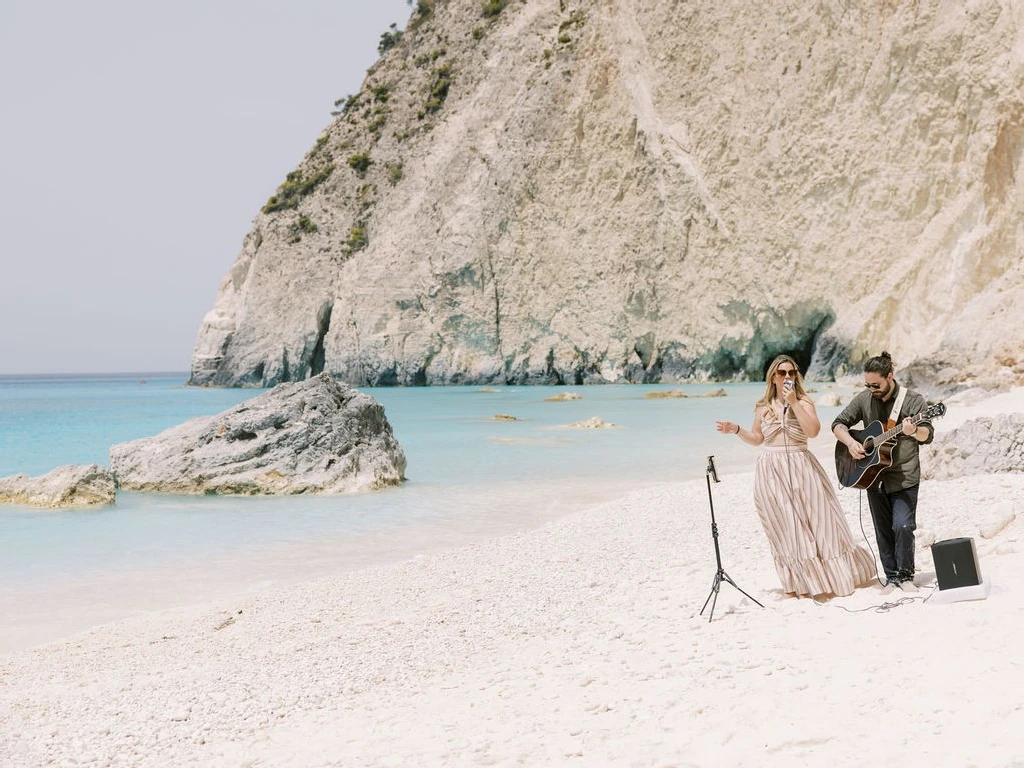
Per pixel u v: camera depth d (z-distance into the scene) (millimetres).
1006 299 33906
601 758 3959
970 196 48938
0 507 15680
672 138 63000
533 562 9602
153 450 18266
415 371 71375
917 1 52219
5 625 8562
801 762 3613
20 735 5270
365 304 73375
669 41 63875
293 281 77625
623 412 37094
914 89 52156
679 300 62656
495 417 35250
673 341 62906
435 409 42219
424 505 15312
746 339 59688
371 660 6496
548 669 5684
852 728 3914
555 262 68000
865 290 53719
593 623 6848
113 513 15016
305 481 17031
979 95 49094
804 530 6574
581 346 66812
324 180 82125
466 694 5371
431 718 4938
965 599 5703
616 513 12578
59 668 6988
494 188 70375
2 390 122438
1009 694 4023
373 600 8562
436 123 78688
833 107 55781
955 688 4219
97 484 16125
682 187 61969
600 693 4980
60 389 122688
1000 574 6266
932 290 49688
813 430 6605
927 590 6199
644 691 4910
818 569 6492
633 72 65625
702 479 16859
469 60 80188
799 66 57250
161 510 15281
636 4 66188
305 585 9477
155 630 8086
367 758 4340
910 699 4168
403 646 6797
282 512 14891
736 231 59750
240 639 7574
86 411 54375
